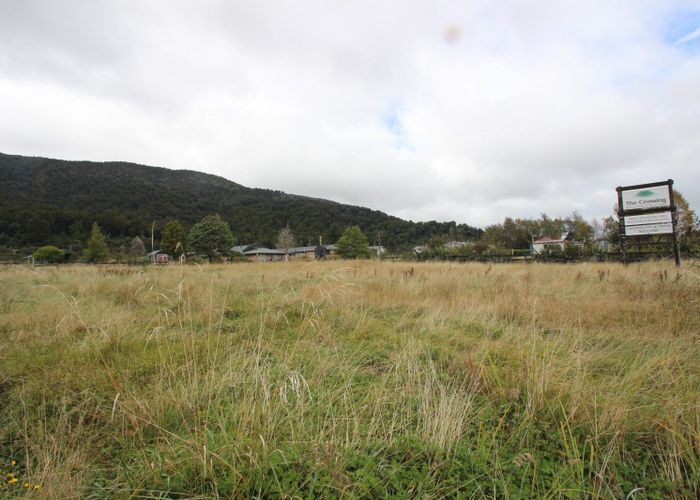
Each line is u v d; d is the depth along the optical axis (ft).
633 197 42.57
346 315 18.07
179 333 14.74
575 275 31.37
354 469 6.03
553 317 17.03
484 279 31.83
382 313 19.63
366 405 8.23
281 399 7.98
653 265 39.11
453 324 16.75
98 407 8.30
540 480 5.91
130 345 12.95
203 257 154.20
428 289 25.82
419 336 14.67
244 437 6.43
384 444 6.79
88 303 20.75
